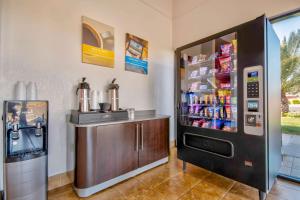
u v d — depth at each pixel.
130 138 2.15
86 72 2.24
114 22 2.59
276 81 1.87
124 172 2.07
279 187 1.92
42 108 1.59
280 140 2.09
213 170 2.00
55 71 1.97
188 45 2.34
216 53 2.23
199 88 2.47
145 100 3.09
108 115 2.06
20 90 1.64
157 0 3.35
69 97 2.07
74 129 1.80
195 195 1.78
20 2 1.73
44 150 1.58
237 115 1.78
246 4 2.58
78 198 1.72
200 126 2.21
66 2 2.07
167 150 2.72
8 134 1.42
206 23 3.14
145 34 3.12
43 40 1.88
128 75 2.79
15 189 1.39
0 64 1.62
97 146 1.81
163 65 3.49
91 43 2.29
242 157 1.73
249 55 1.67
